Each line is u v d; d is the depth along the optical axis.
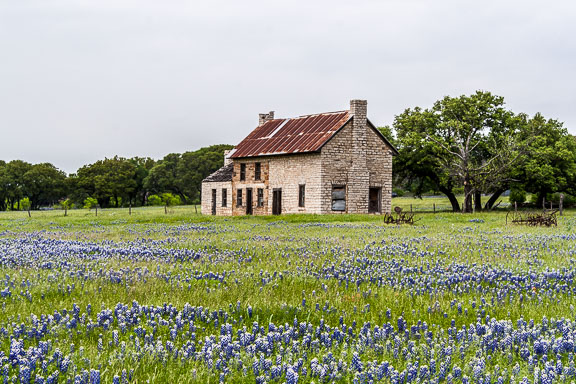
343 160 52.59
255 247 20.17
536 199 76.81
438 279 13.08
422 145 64.69
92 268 14.63
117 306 9.48
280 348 7.42
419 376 6.66
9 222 46.03
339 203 52.44
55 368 6.88
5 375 6.44
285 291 11.60
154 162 156.38
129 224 40.91
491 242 22.23
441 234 27.17
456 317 9.73
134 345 7.71
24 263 15.60
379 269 14.38
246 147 60.31
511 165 63.38
